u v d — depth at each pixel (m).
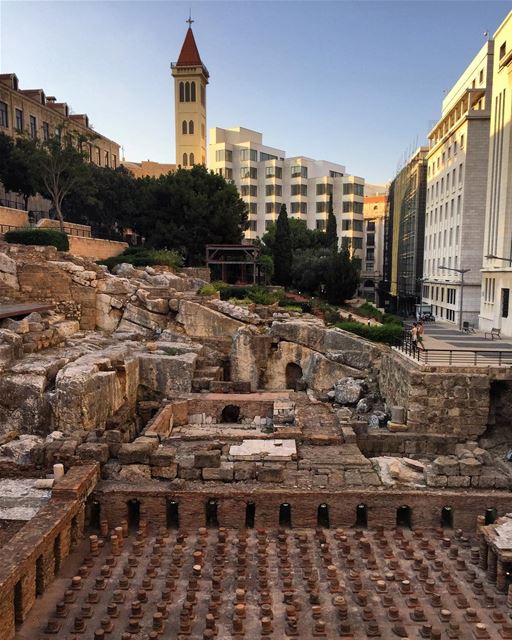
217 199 59.72
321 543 12.67
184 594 10.80
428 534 13.31
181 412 22.44
